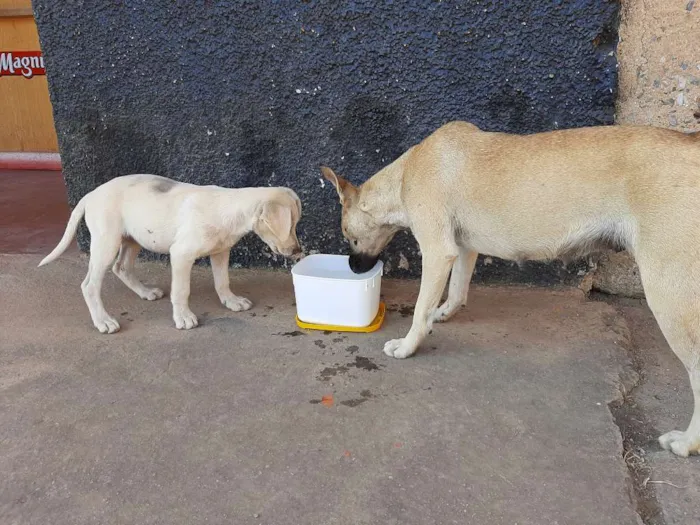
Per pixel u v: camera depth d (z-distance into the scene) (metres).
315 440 2.50
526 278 4.05
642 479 2.31
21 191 6.96
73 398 2.82
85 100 4.30
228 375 3.01
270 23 3.87
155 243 3.49
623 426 2.64
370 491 2.20
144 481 2.27
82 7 4.07
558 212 2.66
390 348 3.19
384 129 3.93
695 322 2.28
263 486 2.23
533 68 3.62
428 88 3.79
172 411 2.71
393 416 2.66
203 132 4.21
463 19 3.61
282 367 3.09
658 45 3.46
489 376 2.98
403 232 4.12
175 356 3.21
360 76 3.86
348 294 3.40
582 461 2.36
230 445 2.47
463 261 3.42
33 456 2.42
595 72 3.55
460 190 2.89
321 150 4.07
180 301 3.52
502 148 2.81
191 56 4.05
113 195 3.47
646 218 2.38
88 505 2.16
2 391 2.88
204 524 2.06
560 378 2.96
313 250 4.32
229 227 3.43
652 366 3.18
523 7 3.52
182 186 3.56
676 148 2.39
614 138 2.54
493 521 2.06
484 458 2.38
